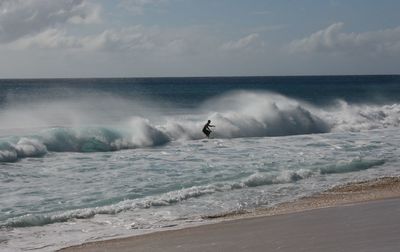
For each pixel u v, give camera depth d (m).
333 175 20.06
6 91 93.06
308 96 80.56
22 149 22.73
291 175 19.31
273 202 15.87
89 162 21.78
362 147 26.88
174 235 11.98
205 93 92.19
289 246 10.02
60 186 17.27
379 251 9.04
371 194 16.73
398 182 18.73
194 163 21.70
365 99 74.12
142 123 28.30
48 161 21.94
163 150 25.78
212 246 10.58
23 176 18.73
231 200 16.02
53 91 94.75
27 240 11.99
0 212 14.20
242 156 23.69
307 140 29.78
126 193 16.52
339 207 14.20
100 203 15.34
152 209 14.87
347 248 9.45
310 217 12.98
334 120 39.19
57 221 13.59
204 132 30.67
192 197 16.27
